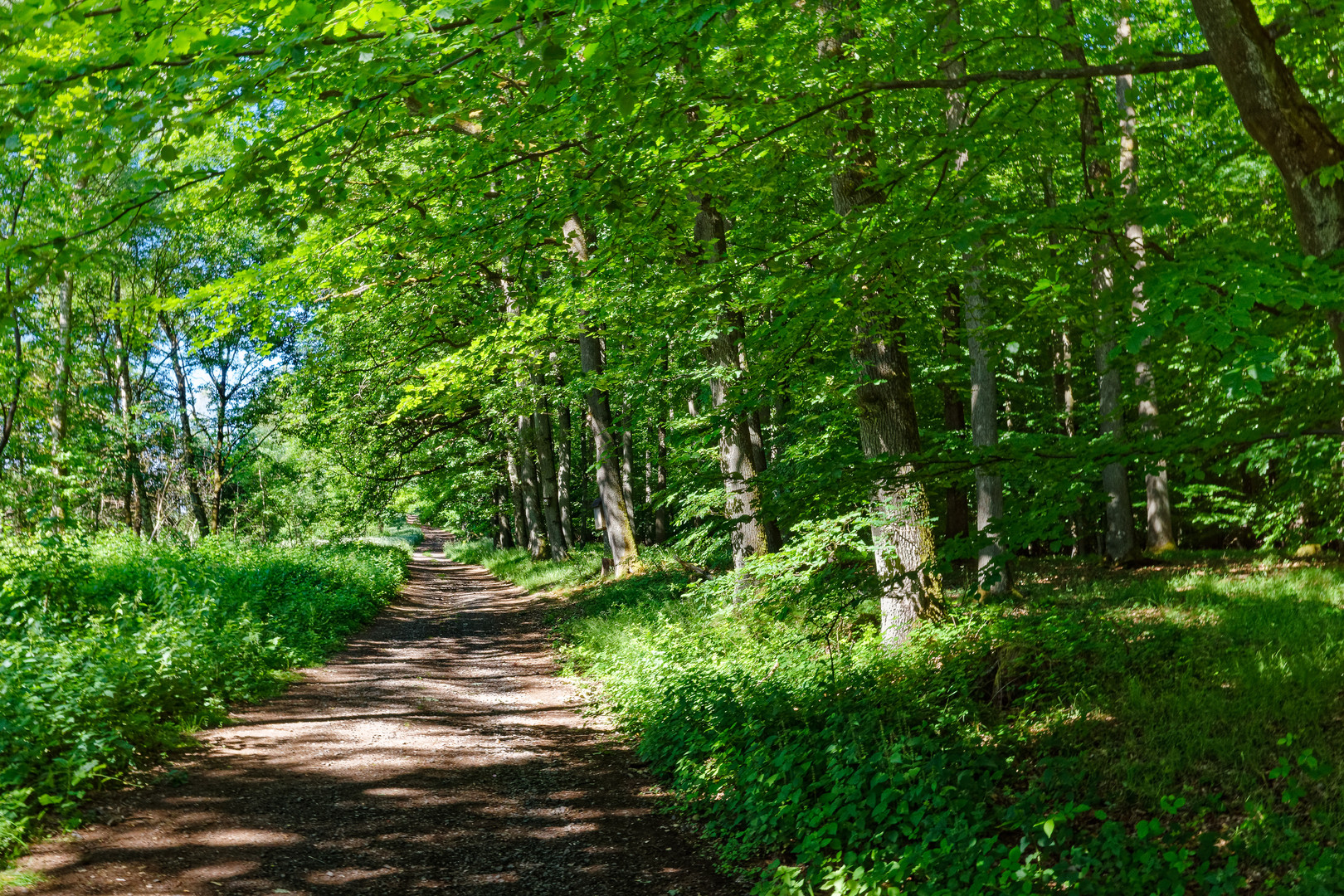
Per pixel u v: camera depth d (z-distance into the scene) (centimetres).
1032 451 465
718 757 702
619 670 1126
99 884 496
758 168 681
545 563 2917
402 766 789
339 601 1792
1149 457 450
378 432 2445
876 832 523
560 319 1267
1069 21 525
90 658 838
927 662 857
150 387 2658
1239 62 367
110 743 696
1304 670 712
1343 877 407
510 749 863
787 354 637
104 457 1823
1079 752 627
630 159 536
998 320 593
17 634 912
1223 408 471
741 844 584
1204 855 446
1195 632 897
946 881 466
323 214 469
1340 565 1289
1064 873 441
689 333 1130
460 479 3219
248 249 2200
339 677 1243
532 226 577
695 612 1322
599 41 394
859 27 650
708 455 1516
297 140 497
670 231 839
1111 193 537
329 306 1129
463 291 1543
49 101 387
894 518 907
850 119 613
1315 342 450
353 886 524
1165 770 566
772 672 897
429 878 544
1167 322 322
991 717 736
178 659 917
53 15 344
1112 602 1172
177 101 380
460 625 1941
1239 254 358
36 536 1202
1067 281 479
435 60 447
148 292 2220
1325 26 405
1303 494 975
